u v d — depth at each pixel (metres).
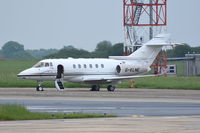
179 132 73.88
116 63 179.50
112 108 111.94
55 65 167.75
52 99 131.00
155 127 79.06
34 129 76.31
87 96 142.38
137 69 182.38
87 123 83.94
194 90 179.62
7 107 97.12
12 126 80.06
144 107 114.44
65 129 76.50
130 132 73.81
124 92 164.12
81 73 172.62
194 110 108.56
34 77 165.25
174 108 112.62
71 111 105.44
